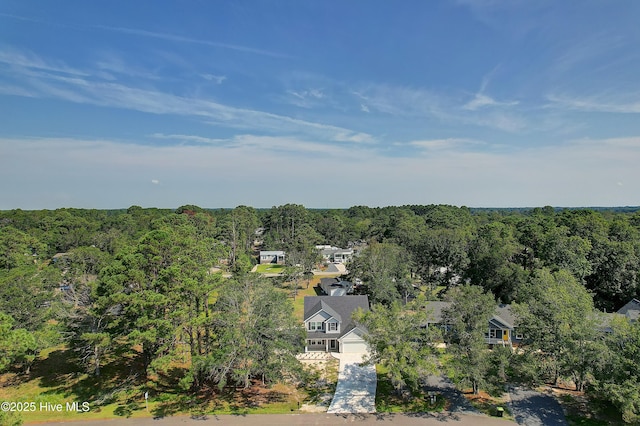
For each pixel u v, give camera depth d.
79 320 34.19
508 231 72.75
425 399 31.45
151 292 29.28
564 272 37.12
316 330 44.12
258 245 140.62
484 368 29.22
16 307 34.53
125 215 137.75
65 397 32.22
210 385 34.34
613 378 25.27
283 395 32.75
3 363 26.86
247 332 30.30
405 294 59.62
